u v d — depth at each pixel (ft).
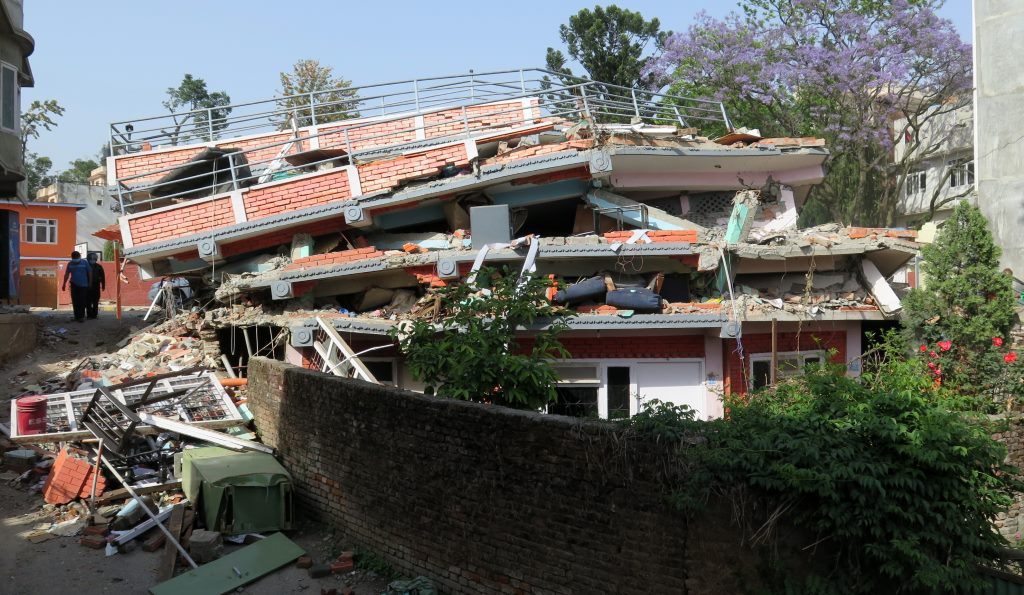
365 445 30.07
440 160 50.96
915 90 101.09
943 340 37.04
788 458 19.98
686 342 49.39
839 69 95.66
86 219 179.01
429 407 27.43
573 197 53.72
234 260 53.98
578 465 23.08
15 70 54.60
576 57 121.49
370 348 45.75
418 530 27.61
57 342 57.52
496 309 35.09
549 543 23.70
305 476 33.68
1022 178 59.47
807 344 51.65
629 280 49.52
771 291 50.98
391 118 58.34
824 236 50.93
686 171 54.85
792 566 20.42
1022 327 44.24
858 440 20.57
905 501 19.83
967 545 19.67
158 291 71.15
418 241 51.37
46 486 33.58
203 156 56.34
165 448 36.09
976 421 24.07
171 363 47.93
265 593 27.02
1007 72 60.49
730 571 20.72
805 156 54.70
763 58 100.58
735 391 48.98
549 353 36.96
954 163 110.42
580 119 56.49
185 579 27.14
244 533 30.68
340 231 52.85
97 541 29.50
